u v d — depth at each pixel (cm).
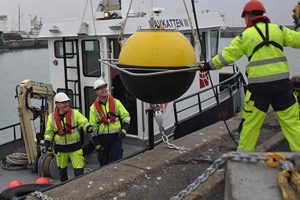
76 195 369
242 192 214
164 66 367
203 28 802
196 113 780
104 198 371
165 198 373
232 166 240
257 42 376
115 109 578
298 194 206
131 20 652
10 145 781
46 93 723
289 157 241
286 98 385
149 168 434
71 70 744
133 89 392
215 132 564
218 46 891
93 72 714
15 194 450
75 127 571
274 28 382
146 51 371
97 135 578
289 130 392
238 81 927
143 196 377
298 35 381
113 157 587
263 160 241
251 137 397
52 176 627
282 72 379
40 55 5212
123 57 387
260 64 378
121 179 405
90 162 674
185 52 379
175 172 430
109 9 738
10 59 4600
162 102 403
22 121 677
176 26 708
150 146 502
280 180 213
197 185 257
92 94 728
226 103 848
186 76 383
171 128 736
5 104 2056
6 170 675
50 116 577
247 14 393
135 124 708
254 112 387
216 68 383
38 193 371
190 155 480
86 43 714
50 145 586
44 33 736
